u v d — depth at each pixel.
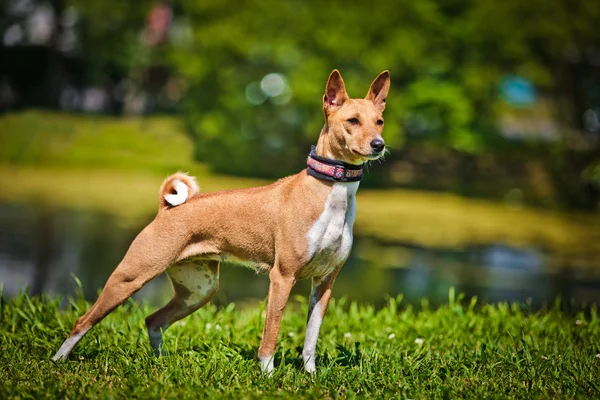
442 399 5.10
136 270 5.76
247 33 25.47
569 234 19.05
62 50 35.69
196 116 26.34
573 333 7.22
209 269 6.03
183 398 4.94
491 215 21.58
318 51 25.23
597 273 14.48
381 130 5.63
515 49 25.89
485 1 25.84
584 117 29.44
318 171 5.52
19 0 36.78
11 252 14.02
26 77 36.19
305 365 5.80
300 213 5.50
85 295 11.22
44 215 18.02
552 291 12.73
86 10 32.31
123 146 28.02
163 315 6.17
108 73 36.47
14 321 6.90
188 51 26.84
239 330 7.12
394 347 6.52
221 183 23.53
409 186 25.64
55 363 5.72
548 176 25.84
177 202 5.79
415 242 17.00
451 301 8.20
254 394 5.07
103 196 21.31
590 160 26.33
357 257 15.29
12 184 22.73
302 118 25.62
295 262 5.51
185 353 6.01
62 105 36.69
